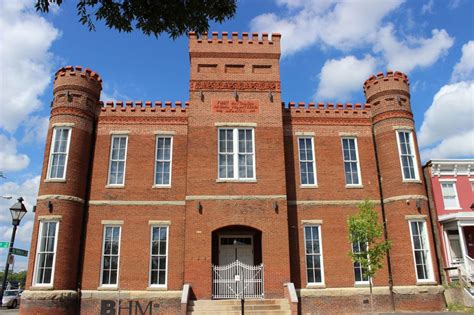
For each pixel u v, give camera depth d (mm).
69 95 22734
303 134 23969
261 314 18547
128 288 20797
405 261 21531
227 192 21547
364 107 24906
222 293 20500
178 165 22953
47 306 19438
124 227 21766
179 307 20531
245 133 22812
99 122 23531
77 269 20938
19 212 18781
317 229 22500
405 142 23703
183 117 23812
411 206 22281
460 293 21812
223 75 23438
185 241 20719
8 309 31312
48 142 22141
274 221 21297
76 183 21688
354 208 22891
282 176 22062
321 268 21781
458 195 25844
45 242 20516
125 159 22922
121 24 7891
